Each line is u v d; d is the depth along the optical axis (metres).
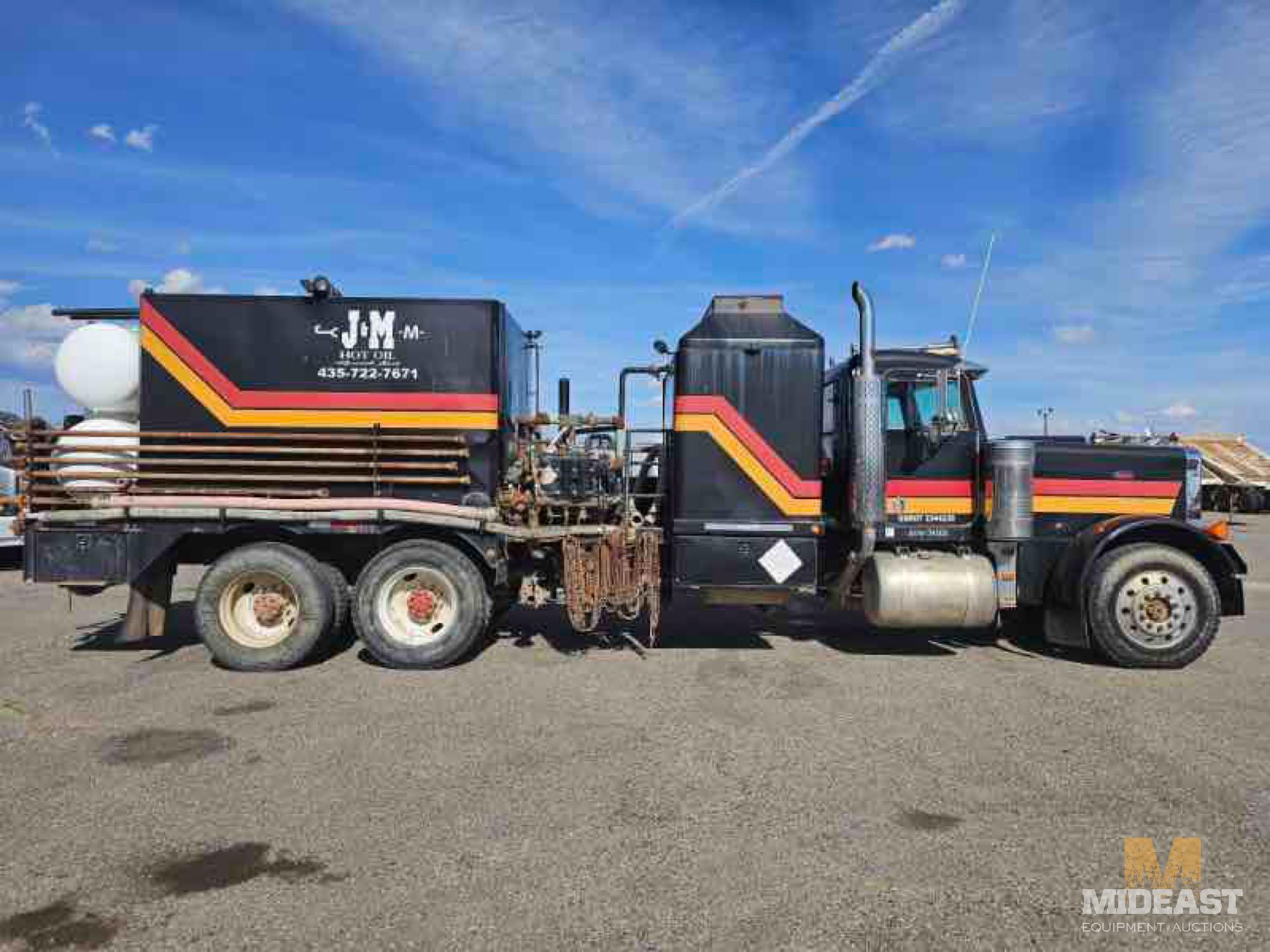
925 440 7.10
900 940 2.77
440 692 5.78
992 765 4.40
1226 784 4.16
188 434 6.63
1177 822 3.72
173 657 6.88
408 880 3.16
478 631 6.47
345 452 6.69
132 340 6.88
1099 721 5.16
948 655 7.02
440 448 6.74
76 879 3.17
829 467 7.57
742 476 6.88
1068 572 6.73
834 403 7.51
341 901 3.00
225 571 6.40
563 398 7.51
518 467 7.03
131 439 6.74
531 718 5.18
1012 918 2.92
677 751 4.59
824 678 6.17
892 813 3.79
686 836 3.54
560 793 4.00
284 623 6.53
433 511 6.55
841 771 4.30
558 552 7.05
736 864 3.30
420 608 6.52
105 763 4.39
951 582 6.76
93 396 6.76
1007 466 6.86
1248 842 3.53
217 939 2.76
